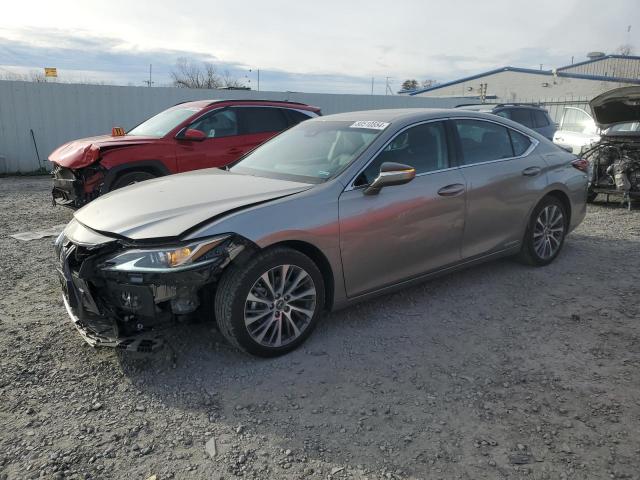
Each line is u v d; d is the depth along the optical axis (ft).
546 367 11.30
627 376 10.91
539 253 17.53
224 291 10.80
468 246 15.14
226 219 10.77
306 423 9.43
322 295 12.15
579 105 79.97
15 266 18.10
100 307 10.77
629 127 28.96
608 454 8.54
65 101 47.60
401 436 9.04
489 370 11.19
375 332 12.98
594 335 12.81
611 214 27.35
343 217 12.12
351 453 8.63
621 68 148.05
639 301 14.90
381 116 14.78
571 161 18.42
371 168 13.03
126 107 50.06
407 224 13.32
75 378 10.85
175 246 10.23
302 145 14.89
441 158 14.55
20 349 11.99
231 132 27.27
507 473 8.14
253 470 8.26
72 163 23.13
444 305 14.64
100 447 8.77
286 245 11.54
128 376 10.97
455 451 8.66
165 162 24.89
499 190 15.58
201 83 125.29
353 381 10.78
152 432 9.18
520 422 9.40
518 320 13.69
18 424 9.34
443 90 151.74
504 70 139.54
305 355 11.83
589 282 16.43
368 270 12.84
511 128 16.94
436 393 10.34
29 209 28.66
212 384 10.68
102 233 10.94
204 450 8.73
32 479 8.01
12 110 45.80
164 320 10.53
